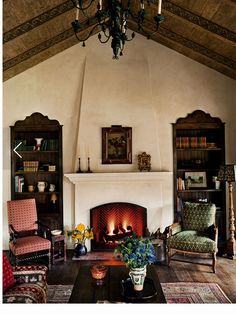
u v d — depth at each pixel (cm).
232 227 562
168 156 621
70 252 605
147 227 610
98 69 614
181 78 621
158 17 275
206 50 556
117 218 617
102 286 316
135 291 300
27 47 523
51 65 618
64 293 413
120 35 295
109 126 611
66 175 592
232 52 527
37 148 621
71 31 543
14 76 613
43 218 618
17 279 336
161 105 621
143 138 611
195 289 419
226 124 620
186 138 627
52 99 618
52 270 506
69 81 619
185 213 557
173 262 538
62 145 620
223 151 621
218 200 643
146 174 595
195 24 478
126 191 611
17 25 452
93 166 609
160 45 621
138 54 620
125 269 366
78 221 607
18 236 611
